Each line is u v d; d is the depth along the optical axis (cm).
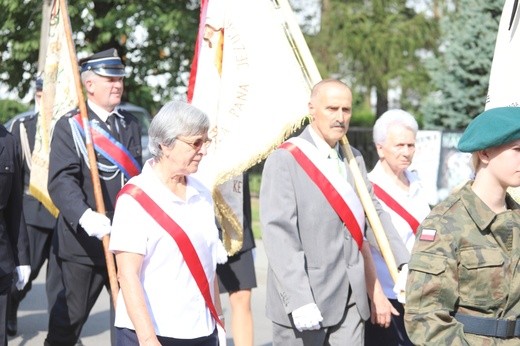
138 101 3378
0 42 2934
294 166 732
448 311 511
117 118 952
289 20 809
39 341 1204
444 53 2923
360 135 3503
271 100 809
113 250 612
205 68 848
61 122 921
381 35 3553
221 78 828
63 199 888
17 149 870
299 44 803
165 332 611
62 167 903
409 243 843
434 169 1962
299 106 803
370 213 755
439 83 2817
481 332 510
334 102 731
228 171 812
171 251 611
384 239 753
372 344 820
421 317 508
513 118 507
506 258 510
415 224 841
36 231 1207
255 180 3145
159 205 611
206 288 623
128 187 616
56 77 1047
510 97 757
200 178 821
